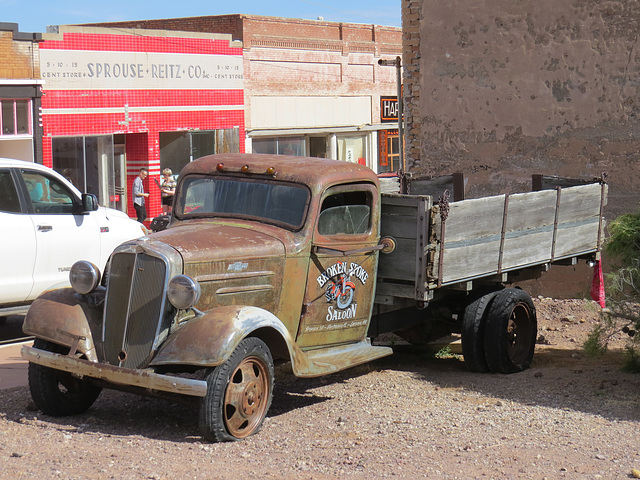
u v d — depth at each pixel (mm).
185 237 6301
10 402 7047
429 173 13602
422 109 13617
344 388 7762
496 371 8375
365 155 37875
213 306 6223
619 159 11953
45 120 22453
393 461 5438
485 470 5258
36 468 5172
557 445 5828
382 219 7609
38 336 6309
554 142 12461
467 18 13055
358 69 36625
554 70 12383
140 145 26031
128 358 6004
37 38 21938
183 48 27172
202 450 5680
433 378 8211
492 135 13000
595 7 11969
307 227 6809
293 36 32812
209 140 28922
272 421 6555
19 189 9656
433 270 7332
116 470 5148
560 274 12273
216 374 5793
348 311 7352
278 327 6223
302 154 34531
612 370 8406
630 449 5723
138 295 6020
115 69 24609
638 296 8062
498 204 7934
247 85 30547
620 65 11859
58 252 9977
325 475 5133
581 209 9109
